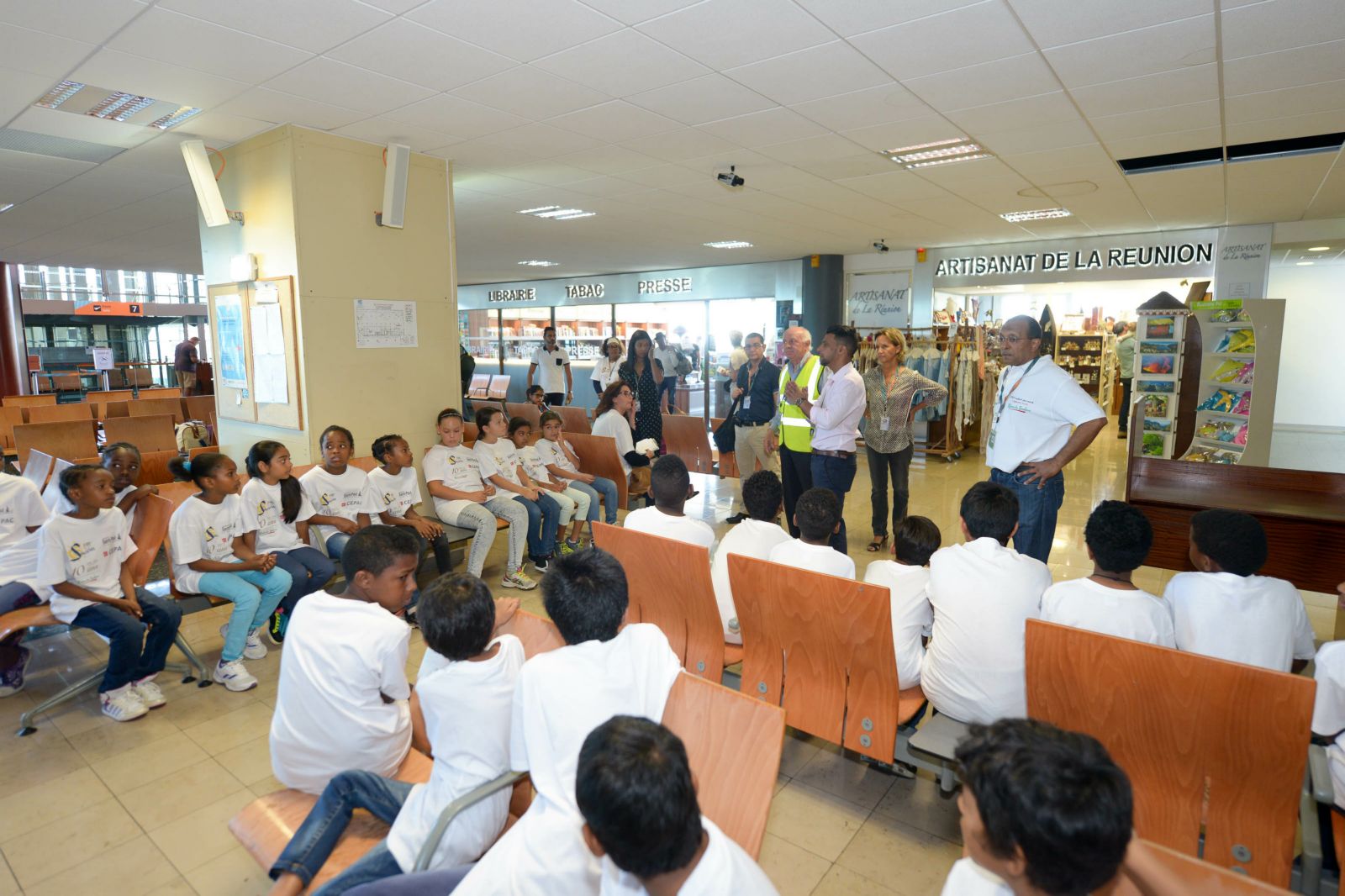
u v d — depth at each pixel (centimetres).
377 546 200
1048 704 183
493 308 1788
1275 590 200
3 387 1192
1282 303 612
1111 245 973
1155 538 397
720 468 683
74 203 705
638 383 659
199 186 465
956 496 714
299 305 450
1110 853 85
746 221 862
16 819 239
